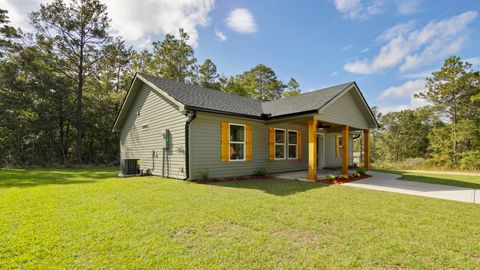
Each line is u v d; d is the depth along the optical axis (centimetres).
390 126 3133
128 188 666
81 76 1819
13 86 1598
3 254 257
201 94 1047
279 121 986
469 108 1845
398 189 698
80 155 1770
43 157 1850
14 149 1809
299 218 395
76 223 358
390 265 246
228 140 923
